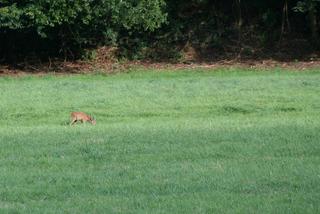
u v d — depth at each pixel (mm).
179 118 41875
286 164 25094
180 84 55438
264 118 40062
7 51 71750
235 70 66188
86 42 71938
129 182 22703
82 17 63781
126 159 26594
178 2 78625
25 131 34594
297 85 52969
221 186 21875
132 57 73188
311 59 70438
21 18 62688
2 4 63438
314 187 21688
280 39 75250
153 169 24688
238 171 23969
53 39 72438
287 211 18984
